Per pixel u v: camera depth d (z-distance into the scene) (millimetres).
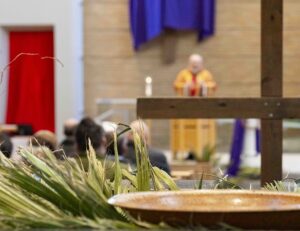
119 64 14852
